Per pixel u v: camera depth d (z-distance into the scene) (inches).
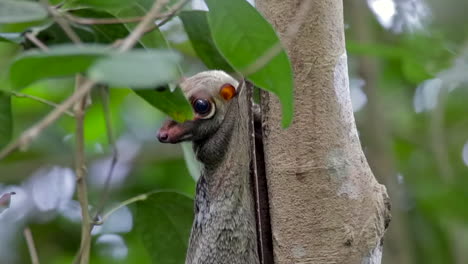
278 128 94.9
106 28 94.7
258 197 96.0
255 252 96.3
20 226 119.2
